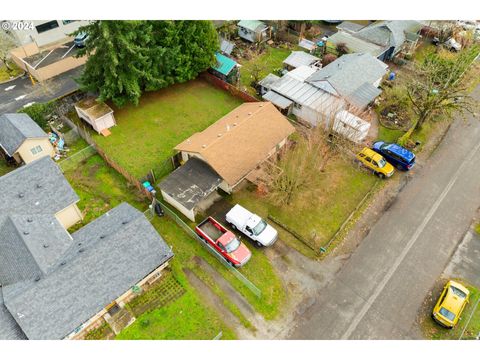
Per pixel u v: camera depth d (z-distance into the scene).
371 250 31.23
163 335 26.11
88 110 40.84
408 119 43.59
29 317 23.83
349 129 37.34
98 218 30.61
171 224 32.97
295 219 33.44
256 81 48.94
